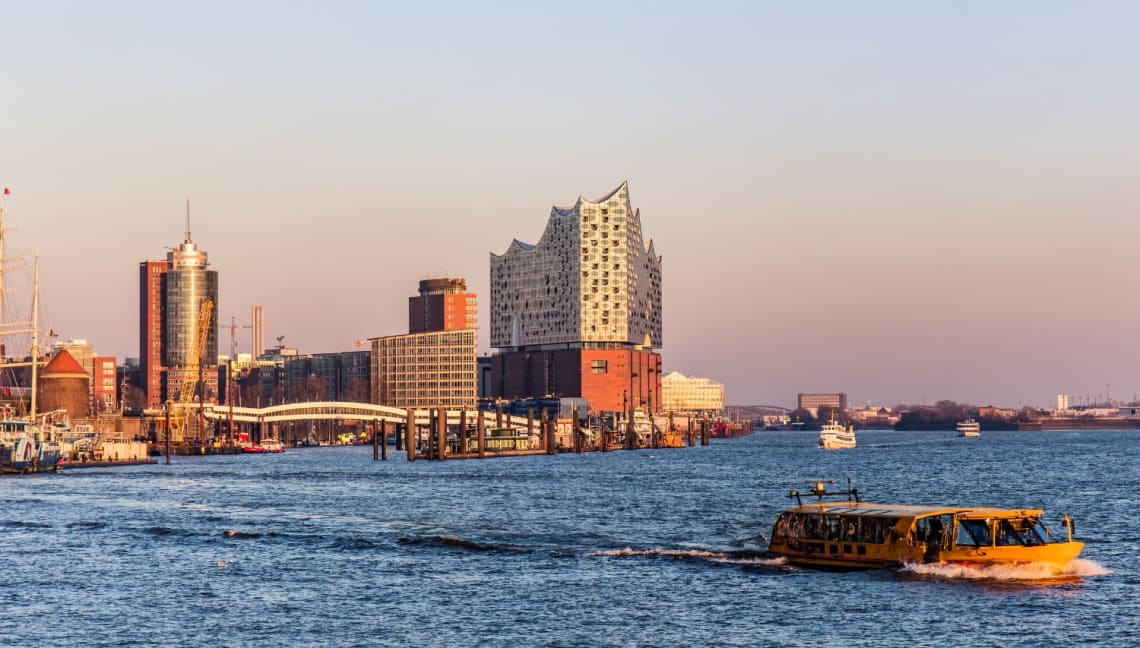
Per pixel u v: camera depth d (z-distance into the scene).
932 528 133.62
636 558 149.88
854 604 118.88
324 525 194.38
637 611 118.56
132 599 128.62
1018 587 125.56
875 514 135.38
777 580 132.12
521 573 140.75
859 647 104.50
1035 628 109.56
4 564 153.38
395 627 114.00
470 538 173.50
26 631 113.81
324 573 143.00
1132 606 117.12
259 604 125.06
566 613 118.50
